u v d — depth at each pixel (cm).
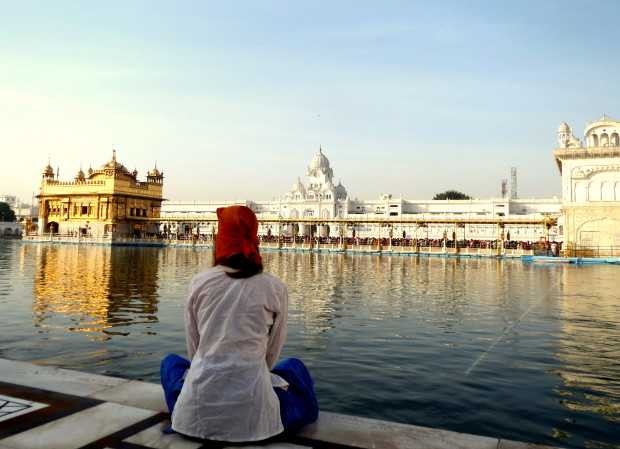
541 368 732
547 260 4484
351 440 362
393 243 6362
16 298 1396
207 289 352
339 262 3888
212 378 339
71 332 938
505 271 3073
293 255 5172
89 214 7519
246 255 356
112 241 6619
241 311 347
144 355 772
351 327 1048
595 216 5069
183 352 795
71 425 371
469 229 8031
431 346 872
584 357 799
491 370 719
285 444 349
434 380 667
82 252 4534
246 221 364
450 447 354
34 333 923
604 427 508
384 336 956
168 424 375
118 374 669
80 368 694
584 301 1529
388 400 584
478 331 1017
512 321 1145
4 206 13238
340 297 1585
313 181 11381
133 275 2205
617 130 5538
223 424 337
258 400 342
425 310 1313
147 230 7925
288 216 10431
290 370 399
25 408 405
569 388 637
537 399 593
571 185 5291
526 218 8600
